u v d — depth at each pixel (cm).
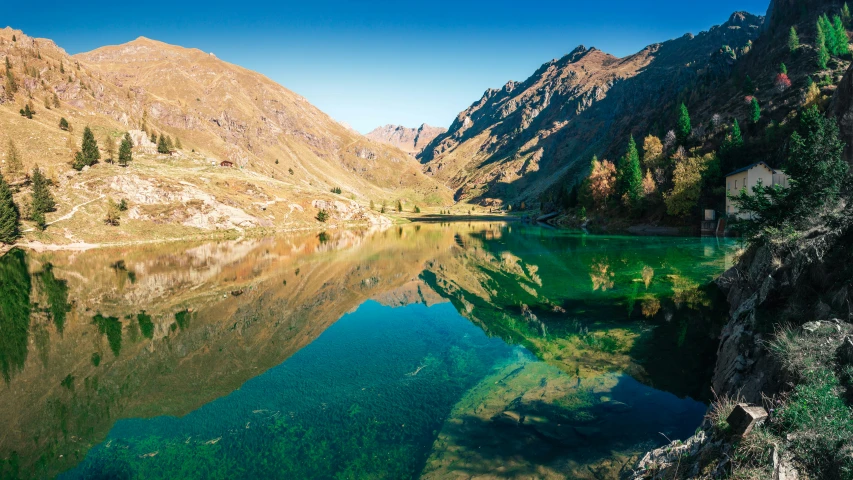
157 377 2181
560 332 2602
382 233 11338
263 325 3053
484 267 5244
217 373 2211
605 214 10012
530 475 1227
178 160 14800
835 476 709
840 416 790
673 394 1683
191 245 8375
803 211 1852
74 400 1941
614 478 1159
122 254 7081
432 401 1797
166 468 1409
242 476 1341
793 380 975
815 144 1928
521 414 1603
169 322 3166
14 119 12719
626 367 1995
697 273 3953
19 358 2480
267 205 12088
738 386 1302
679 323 2575
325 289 4253
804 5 13150
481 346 2470
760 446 791
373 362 2291
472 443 1432
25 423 1744
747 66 13738
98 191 9475
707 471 863
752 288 2300
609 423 1485
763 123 8800
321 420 1678
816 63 9894
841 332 996
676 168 8269
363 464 1370
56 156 11175
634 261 4906
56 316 3369
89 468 1433
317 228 12319
